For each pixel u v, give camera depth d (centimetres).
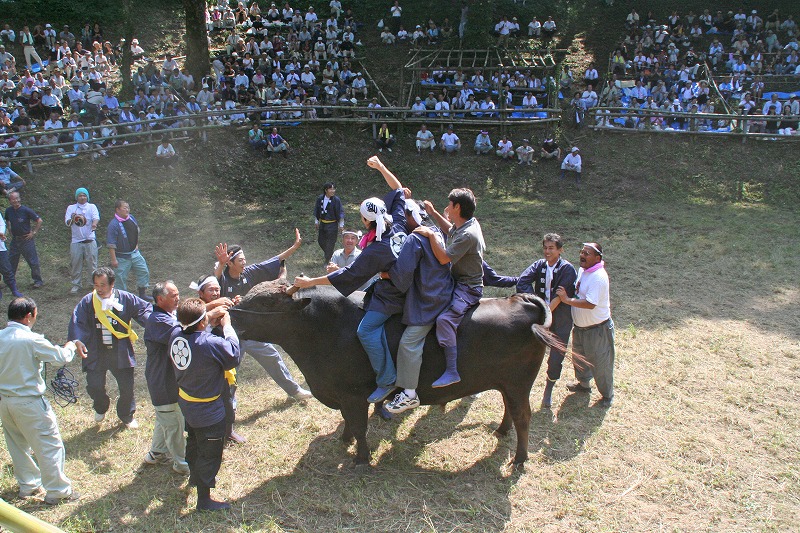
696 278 1220
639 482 613
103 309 671
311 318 584
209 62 2512
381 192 2027
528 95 2456
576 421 721
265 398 778
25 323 576
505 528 552
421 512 570
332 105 2375
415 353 573
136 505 577
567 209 1847
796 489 602
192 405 544
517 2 3122
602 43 2950
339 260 866
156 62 2673
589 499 590
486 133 2233
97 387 687
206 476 559
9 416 561
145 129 2000
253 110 2109
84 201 1180
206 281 630
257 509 573
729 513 571
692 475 623
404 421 721
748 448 666
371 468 633
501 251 1401
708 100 2444
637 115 2275
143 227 1634
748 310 1055
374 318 576
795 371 834
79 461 641
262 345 725
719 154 2170
